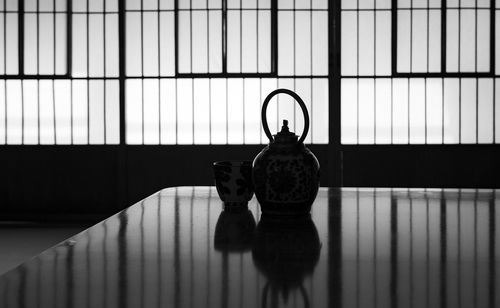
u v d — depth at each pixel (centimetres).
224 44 514
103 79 519
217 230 117
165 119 521
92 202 528
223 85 518
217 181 145
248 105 517
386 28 508
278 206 128
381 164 513
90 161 525
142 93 520
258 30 513
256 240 107
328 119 512
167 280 80
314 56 512
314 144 512
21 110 525
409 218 132
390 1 506
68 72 520
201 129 520
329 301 70
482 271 84
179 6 515
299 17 511
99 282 79
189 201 161
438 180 513
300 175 126
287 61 513
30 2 518
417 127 511
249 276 82
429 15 505
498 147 508
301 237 110
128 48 519
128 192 525
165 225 124
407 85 510
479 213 139
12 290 75
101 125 522
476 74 505
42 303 70
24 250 418
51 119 524
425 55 508
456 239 108
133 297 72
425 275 82
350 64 511
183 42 516
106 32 517
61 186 527
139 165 523
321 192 180
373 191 183
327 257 93
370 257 93
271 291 74
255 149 516
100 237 111
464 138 511
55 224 521
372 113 512
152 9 515
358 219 130
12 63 521
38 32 519
